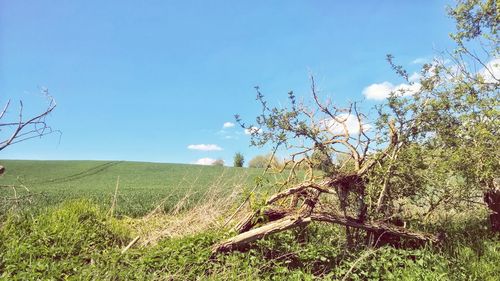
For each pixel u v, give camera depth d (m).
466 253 6.21
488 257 6.20
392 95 6.55
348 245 6.30
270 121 6.30
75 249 6.50
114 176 38.06
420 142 6.75
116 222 8.57
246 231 6.22
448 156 6.53
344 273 5.33
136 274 5.22
